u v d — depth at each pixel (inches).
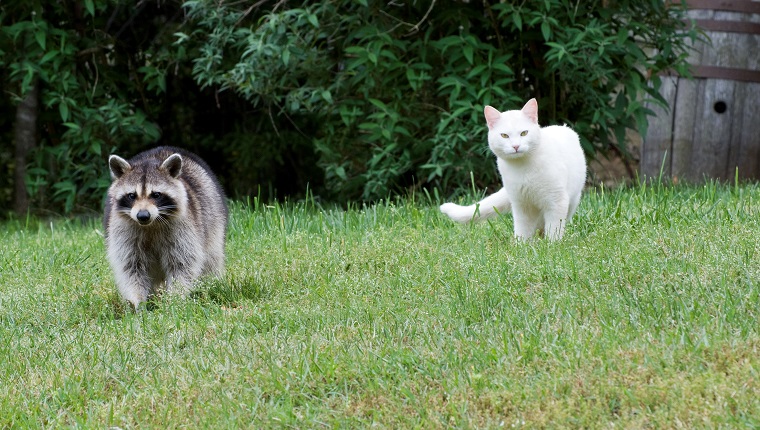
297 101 498.9
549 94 523.8
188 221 306.3
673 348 205.9
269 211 450.3
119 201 300.7
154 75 574.9
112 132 548.7
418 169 525.0
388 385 208.2
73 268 357.1
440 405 199.8
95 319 287.7
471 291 265.1
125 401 217.0
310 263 323.6
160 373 230.8
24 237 438.9
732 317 219.0
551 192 321.7
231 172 693.9
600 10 486.0
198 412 208.2
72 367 239.5
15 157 625.0
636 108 487.5
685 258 268.7
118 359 243.0
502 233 344.5
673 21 510.0
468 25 487.2
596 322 229.0
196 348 245.0
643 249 283.7
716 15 589.3
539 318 236.4
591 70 472.4
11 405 217.2
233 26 500.4
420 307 260.7
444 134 490.0
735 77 593.6
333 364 218.2
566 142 338.3
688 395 184.9
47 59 536.1
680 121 600.4
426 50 491.5
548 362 209.3
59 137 618.5
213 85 625.6
